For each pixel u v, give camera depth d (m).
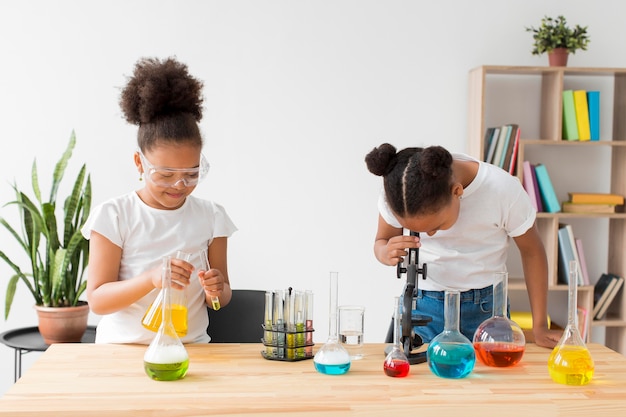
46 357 1.88
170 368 1.68
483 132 3.89
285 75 4.03
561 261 4.04
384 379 1.73
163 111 2.04
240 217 4.05
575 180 4.24
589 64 4.20
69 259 3.36
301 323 1.90
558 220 4.22
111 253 2.15
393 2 4.06
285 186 4.06
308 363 1.87
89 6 3.89
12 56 3.87
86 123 3.92
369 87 4.07
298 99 4.04
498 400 1.59
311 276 4.10
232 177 4.03
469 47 4.11
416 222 1.87
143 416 1.49
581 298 4.05
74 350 1.96
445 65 4.10
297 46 4.02
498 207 2.19
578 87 4.21
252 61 4.00
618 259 4.16
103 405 1.52
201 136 2.08
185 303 1.90
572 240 3.99
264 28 4.00
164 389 1.63
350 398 1.59
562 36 3.90
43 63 3.88
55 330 3.30
